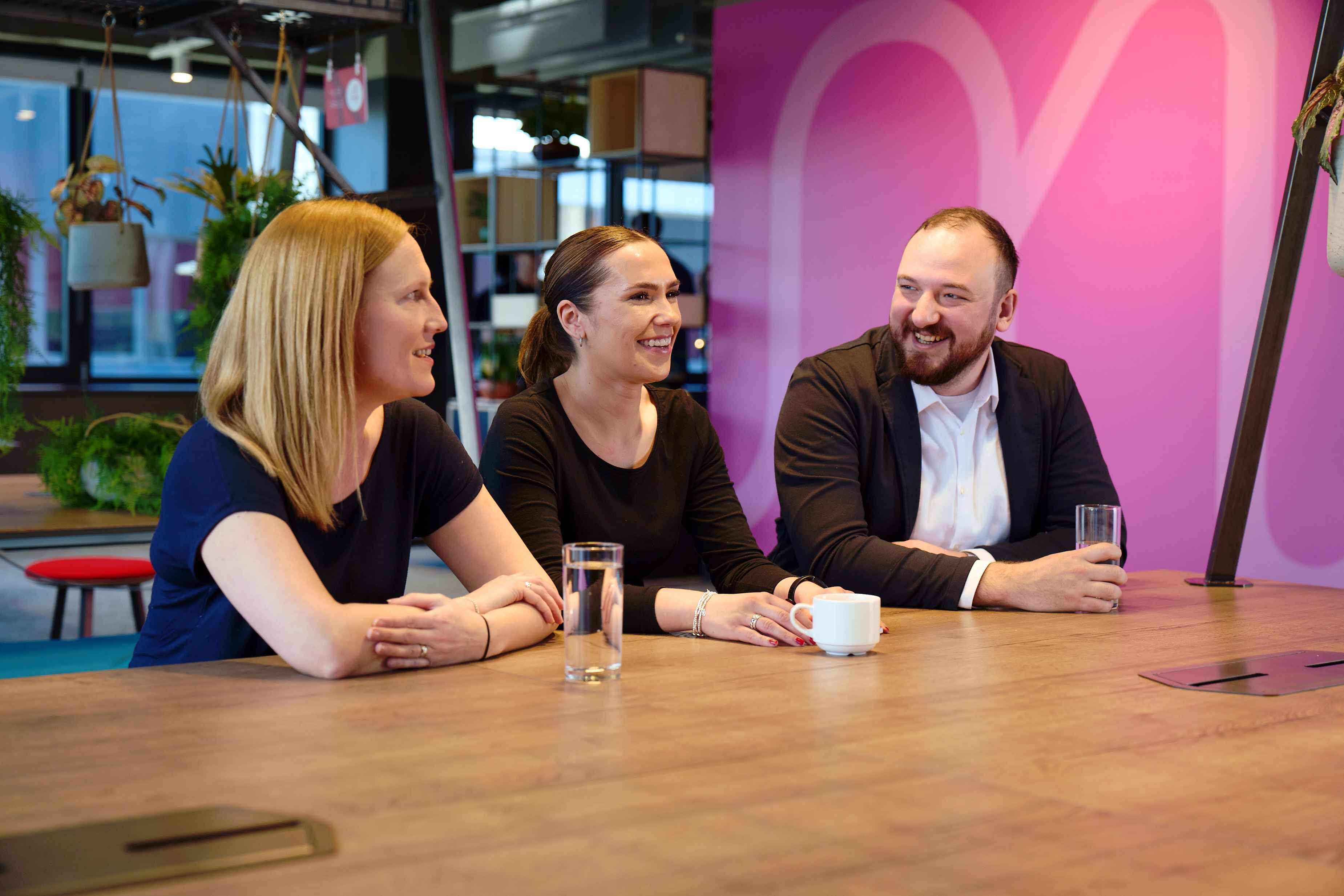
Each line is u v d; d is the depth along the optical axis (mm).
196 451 1539
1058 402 2344
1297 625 1765
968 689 1319
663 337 2033
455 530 1814
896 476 2289
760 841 833
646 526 2119
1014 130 4500
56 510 3367
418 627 1432
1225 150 3912
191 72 8312
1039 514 2367
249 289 1556
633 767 1010
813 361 2312
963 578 1916
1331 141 1967
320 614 1382
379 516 1705
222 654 1585
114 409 7969
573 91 7812
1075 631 1697
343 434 1563
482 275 8195
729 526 2199
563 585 1616
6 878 754
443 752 1053
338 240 1552
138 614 3654
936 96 4762
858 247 5102
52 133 8297
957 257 2166
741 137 5582
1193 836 854
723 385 5734
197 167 8688
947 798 933
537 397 2068
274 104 3836
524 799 923
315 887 748
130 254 3656
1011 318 2295
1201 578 2281
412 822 868
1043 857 811
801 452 2219
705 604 1663
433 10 3719
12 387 3551
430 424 1795
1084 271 4312
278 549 1446
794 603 1856
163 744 1079
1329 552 3697
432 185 3830
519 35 7285
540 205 7016
